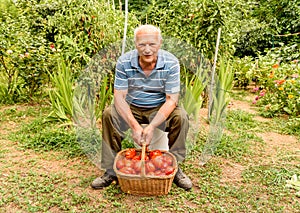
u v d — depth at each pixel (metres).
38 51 5.16
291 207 2.73
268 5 8.67
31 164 3.33
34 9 5.71
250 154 3.67
